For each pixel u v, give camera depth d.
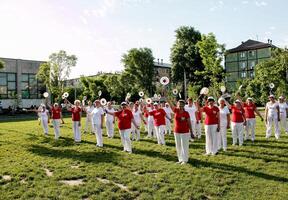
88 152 14.24
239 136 15.02
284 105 18.78
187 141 11.64
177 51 69.38
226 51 59.16
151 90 85.12
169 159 12.49
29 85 64.62
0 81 60.88
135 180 9.61
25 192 8.77
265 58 89.38
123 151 14.38
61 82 61.66
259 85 54.34
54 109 19.23
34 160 12.72
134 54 84.50
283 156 12.57
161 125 16.06
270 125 17.06
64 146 16.16
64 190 8.82
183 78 69.31
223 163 11.44
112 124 19.34
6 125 30.31
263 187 8.74
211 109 13.04
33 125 29.53
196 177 9.73
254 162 11.51
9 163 12.34
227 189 8.66
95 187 9.01
